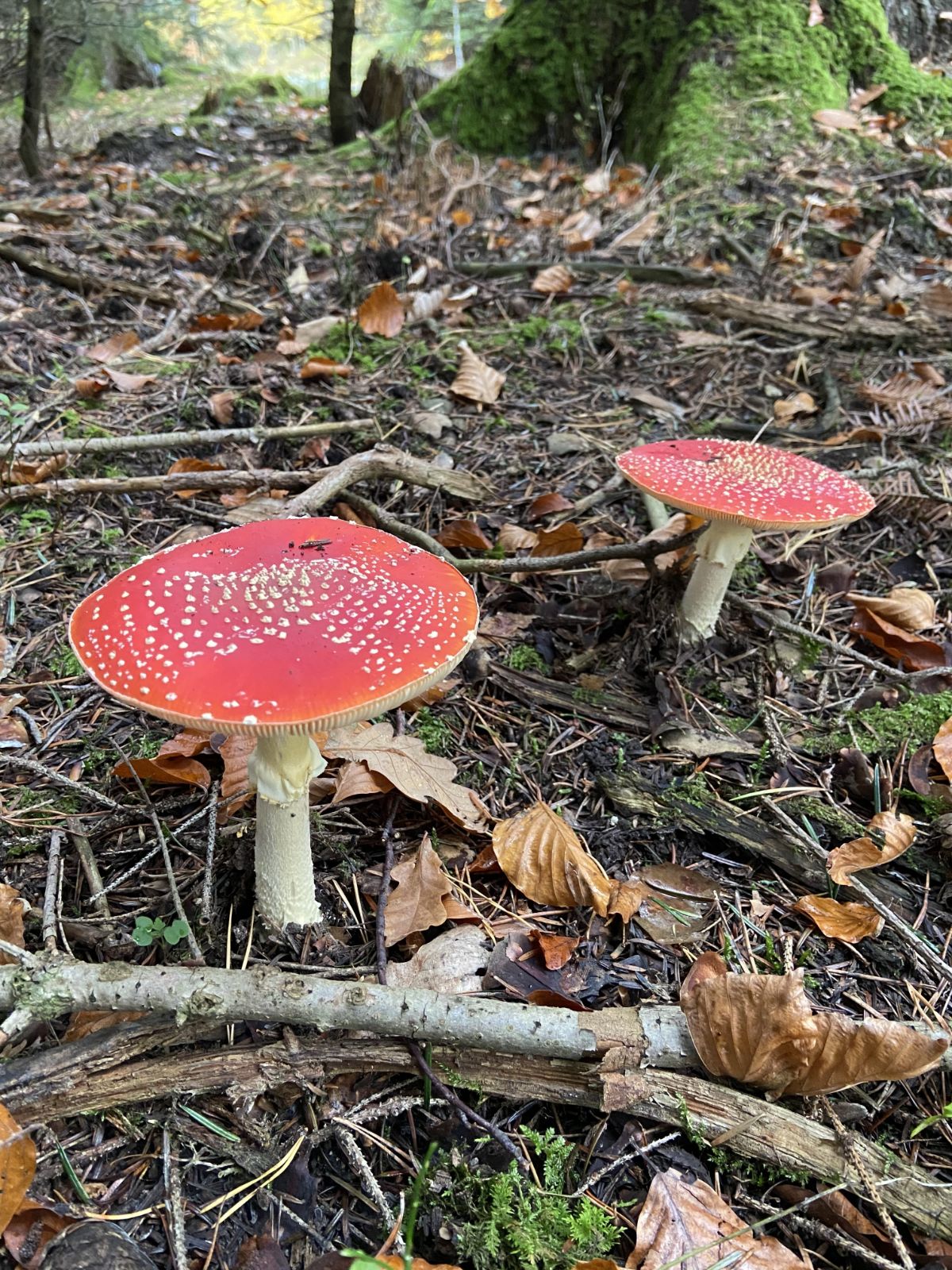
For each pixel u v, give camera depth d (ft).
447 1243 1.09
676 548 1.86
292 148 5.87
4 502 2.06
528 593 2.00
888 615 1.92
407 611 1.17
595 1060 1.20
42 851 1.44
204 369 2.61
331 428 2.28
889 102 4.42
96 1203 1.10
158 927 1.29
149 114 7.09
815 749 1.70
